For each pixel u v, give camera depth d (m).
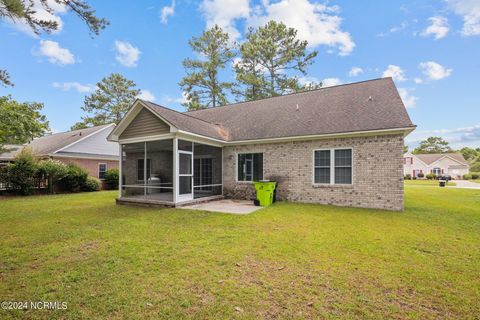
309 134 9.64
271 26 23.09
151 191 13.92
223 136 11.74
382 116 9.05
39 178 15.08
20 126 12.23
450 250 4.38
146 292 2.95
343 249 4.43
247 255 4.15
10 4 5.52
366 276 3.36
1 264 3.80
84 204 10.35
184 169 11.51
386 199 8.62
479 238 5.10
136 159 15.38
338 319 2.44
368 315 2.50
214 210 8.48
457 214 7.69
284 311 2.57
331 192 9.60
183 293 2.93
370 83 12.33
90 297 2.85
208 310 2.59
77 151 19.42
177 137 9.21
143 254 4.21
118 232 5.65
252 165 11.46
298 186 10.29
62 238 5.18
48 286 3.11
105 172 19.86
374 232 5.56
